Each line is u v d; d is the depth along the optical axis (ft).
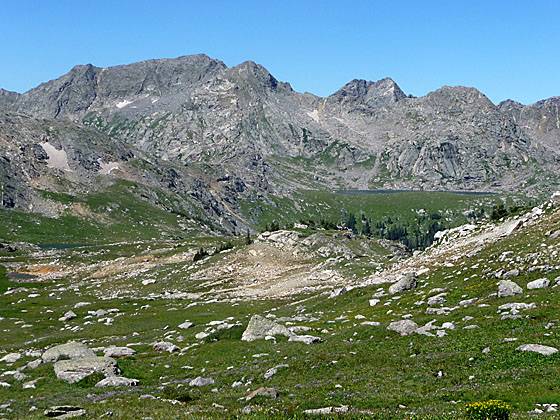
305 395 104.58
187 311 291.99
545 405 81.76
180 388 129.08
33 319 309.83
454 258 252.01
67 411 102.83
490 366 105.81
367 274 330.75
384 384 105.50
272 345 163.63
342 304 240.94
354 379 111.75
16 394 138.10
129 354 182.70
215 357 160.86
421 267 262.88
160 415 91.66
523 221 259.39
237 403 104.12
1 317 319.88
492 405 71.05
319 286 321.52
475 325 139.74
